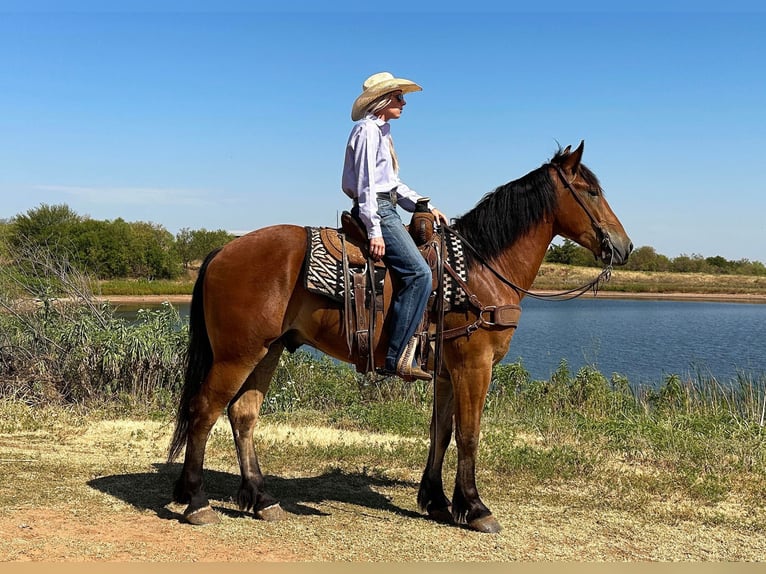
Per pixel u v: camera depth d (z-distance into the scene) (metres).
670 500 5.40
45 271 10.05
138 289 35.53
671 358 18.83
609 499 5.38
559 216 4.93
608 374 15.70
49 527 4.14
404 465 6.24
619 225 4.98
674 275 68.38
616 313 38.03
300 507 4.93
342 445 6.64
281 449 6.60
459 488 4.64
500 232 4.76
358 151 4.39
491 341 4.52
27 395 8.53
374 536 4.36
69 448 6.28
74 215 40.94
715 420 8.07
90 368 8.82
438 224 4.72
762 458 6.46
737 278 67.19
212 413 4.41
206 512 4.43
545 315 36.81
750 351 20.53
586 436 7.36
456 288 4.48
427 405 9.37
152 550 3.91
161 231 53.12
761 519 5.00
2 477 5.13
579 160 4.90
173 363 9.11
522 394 10.30
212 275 4.39
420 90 4.62
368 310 4.39
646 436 7.12
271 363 4.75
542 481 5.79
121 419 7.91
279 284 4.32
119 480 5.26
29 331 9.30
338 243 4.44
